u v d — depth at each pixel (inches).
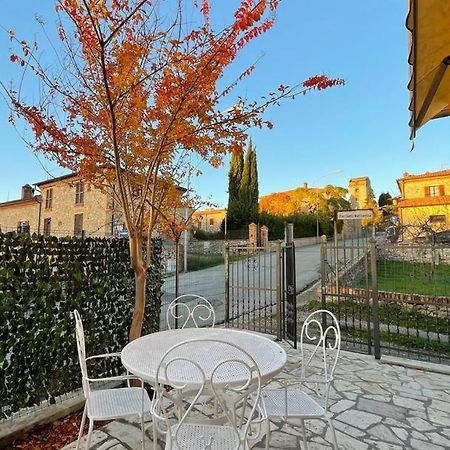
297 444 93.2
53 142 133.0
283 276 202.8
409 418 108.3
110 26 97.5
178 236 203.9
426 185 850.1
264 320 241.8
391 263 331.3
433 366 153.4
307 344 191.3
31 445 92.7
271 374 71.2
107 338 131.6
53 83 125.3
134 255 126.5
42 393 104.1
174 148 136.5
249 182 936.3
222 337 99.9
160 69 112.5
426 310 237.3
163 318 253.0
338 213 273.7
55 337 109.1
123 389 92.7
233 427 66.1
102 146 137.3
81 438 90.2
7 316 95.0
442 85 70.7
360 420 107.0
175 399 70.7
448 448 92.4
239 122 127.5
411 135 80.5
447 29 55.7
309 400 86.8
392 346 192.7
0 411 93.0
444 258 323.6
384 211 909.8
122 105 120.4
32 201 855.7
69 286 115.3
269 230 935.0
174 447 62.4
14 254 97.6
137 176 144.0
